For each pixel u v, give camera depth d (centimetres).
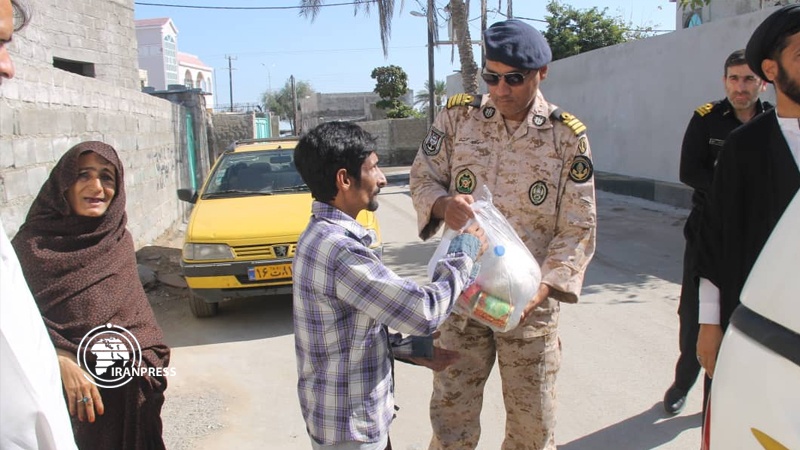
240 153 690
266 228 524
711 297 223
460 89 2258
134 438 232
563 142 236
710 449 151
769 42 198
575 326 503
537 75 229
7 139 447
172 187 1063
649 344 460
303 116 4909
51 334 215
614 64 1353
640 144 1276
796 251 138
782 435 127
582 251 233
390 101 3688
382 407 195
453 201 222
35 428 128
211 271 512
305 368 193
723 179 216
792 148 202
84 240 226
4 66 148
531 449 258
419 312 182
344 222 190
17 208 459
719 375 152
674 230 887
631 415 357
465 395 257
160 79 4431
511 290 212
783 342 133
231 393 407
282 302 599
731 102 307
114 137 718
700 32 1070
